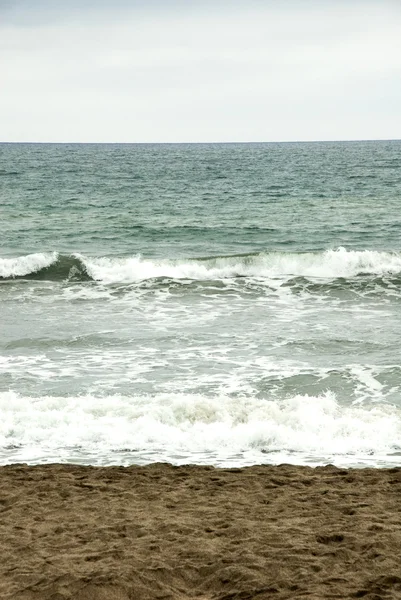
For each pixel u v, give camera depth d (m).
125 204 43.84
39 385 13.07
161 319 18.00
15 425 10.86
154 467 9.00
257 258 24.20
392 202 44.47
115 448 10.16
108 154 147.75
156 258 26.30
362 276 23.00
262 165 92.88
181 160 112.75
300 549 5.93
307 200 46.06
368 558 5.72
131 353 15.16
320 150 172.38
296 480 8.38
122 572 5.49
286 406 11.62
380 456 9.81
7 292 21.06
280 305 19.48
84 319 17.98
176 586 5.37
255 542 6.17
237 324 17.48
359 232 32.53
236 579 5.38
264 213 39.53
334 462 9.55
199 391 12.84
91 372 13.87
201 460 9.67
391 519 6.82
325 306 19.38
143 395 12.57
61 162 104.12
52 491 8.01
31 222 35.75
